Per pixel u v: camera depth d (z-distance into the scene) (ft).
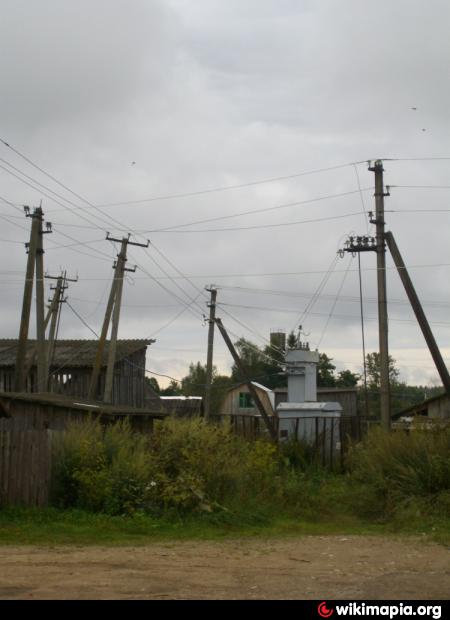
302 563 37.76
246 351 274.57
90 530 46.32
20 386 93.50
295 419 105.60
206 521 51.21
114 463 53.67
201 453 56.65
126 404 149.07
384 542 46.78
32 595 28.43
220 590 30.27
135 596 28.66
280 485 63.52
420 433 64.54
